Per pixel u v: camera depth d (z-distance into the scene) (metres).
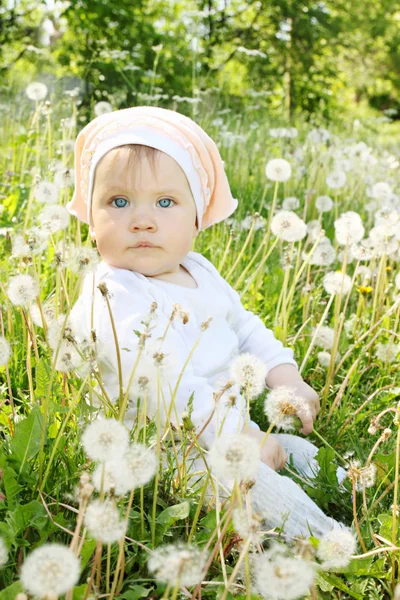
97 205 2.14
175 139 2.16
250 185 4.99
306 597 1.49
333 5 15.59
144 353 1.76
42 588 1.00
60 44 10.22
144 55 9.90
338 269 3.88
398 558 1.61
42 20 10.30
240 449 1.24
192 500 1.70
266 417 2.41
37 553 1.04
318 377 2.75
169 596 1.43
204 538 1.59
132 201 2.10
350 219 2.63
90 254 1.79
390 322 3.13
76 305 2.09
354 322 3.05
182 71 10.04
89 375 1.75
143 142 2.10
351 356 2.88
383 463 1.93
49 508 1.62
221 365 2.18
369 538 1.74
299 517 1.77
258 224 3.52
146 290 2.06
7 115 5.54
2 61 9.88
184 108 7.30
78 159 2.38
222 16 13.01
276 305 3.18
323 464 1.99
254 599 1.37
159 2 11.55
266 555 1.32
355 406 2.56
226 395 1.98
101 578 1.49
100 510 1.21
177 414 1.83
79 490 1.29
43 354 2.25
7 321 2.48
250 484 1.38
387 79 18.44
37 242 2.07
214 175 2.41
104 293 1.70
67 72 9.54
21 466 1.62
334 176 3.63
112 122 2.19
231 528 1.57
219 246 3.56
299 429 2.24
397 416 1.66
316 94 14.59
